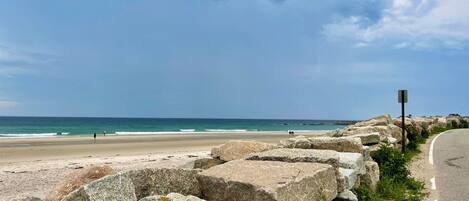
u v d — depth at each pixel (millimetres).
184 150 31000
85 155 26766
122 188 5734
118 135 55250
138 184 6258
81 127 93812
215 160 10961
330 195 7477
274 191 6039
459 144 23484
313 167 7453
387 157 12148
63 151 29859
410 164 15289
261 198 6109
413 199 9508
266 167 7438
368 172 9766
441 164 15406
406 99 18859
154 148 33062
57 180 15758
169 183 6613
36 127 90625
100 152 29109
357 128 18484
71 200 5496
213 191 6789
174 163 20875
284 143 11336
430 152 19391
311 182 6957
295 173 6949
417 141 22500
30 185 14680
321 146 10672
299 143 10992
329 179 7543
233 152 10906
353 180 8484
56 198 6480
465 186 11047
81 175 6793
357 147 10297
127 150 30938
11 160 23562
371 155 12328
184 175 6836
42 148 32344
